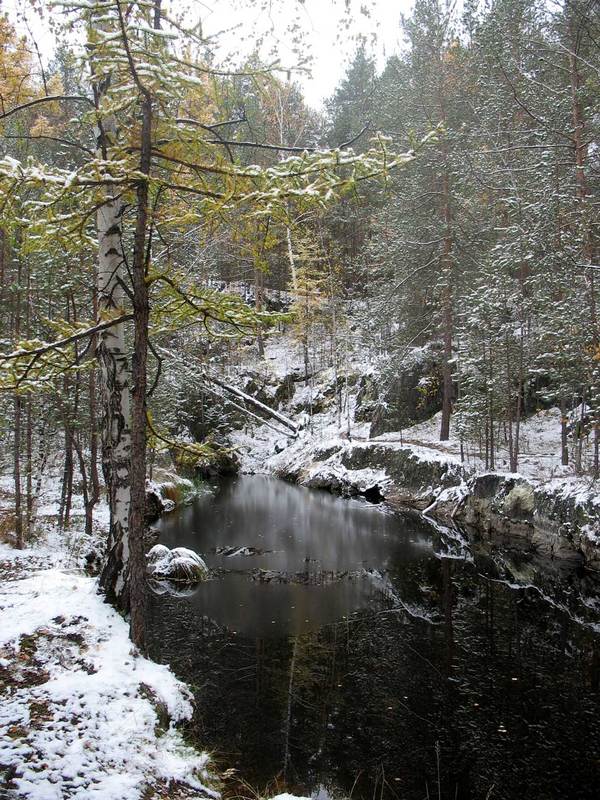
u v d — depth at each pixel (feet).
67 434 42.93
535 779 17.24
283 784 16.37
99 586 23.41
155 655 25.82
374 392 96.22
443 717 20.81
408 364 81.97
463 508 56.39
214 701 21.52
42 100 20.21
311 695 22.21
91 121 17.74
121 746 14.11
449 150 65.51
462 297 63.77
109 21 14.40
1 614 20.94
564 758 18.31
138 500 18.90
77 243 17.70
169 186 15.96
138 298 17.74
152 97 16.05
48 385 20.93
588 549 40.14
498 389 55.57
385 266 79.05
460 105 67.26
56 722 14.43
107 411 23.20
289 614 31.53
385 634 28.53
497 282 51.13
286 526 56.18
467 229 67.77
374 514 62.28
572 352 42.63
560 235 41.39
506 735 19.65
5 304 39.99
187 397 71.36
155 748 14.60
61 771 12.41
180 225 20.29
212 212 15.83
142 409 18.40
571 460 56.13
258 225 17.70
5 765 12.35
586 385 46.75
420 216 70.79
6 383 18.31
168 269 17.71
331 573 39.93
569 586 37.04
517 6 48.21
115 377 22.91
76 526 44.50
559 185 43.86
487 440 57.88
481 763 18.03
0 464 53.31
